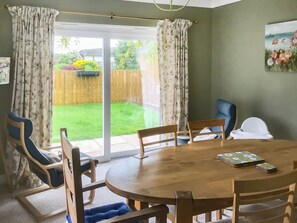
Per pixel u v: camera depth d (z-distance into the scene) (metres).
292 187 1.54
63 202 3.16
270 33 3.90
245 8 4.33
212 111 5.17
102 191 3.45
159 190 1.66
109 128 4.50
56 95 4.11
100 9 4.16
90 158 3.08
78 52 4.17
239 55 4.50
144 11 4.48
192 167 2.03
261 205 1.99
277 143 2.63
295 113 3.68
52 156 3.07
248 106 4.40
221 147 2.52
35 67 3.64
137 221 1.70
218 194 1.61
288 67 3.69
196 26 4.92
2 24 3.57
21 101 3.60
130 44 4.54
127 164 2.11
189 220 1.53
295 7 3.57
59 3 3.89
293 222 1.65
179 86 4.66
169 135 4.39
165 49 4.59
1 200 3.21
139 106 4.74
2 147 3.51
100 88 4.39
